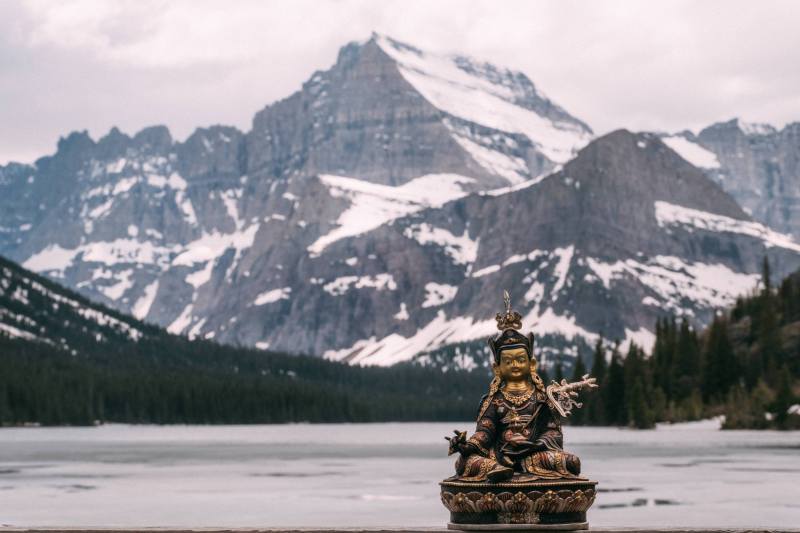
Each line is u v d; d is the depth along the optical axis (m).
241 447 195.50
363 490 83.69
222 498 76.12
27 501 73.81
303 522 58.00
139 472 111.75
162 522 58.34
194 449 184.00
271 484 91.38
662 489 80.25
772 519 57.38
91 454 163.75
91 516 62.53
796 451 151.12
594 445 179.75
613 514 60.53
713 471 103.94
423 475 105.00
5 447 194.88
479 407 27.62
